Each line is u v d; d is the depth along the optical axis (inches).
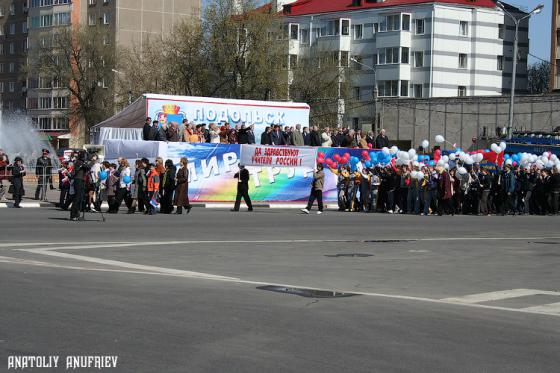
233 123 1547.7
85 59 3804.1
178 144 1307.8
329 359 303.3
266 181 1379.2
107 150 1311.5
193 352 307.7
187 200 1167.0
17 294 427.5
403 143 3189.0
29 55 3966.5
